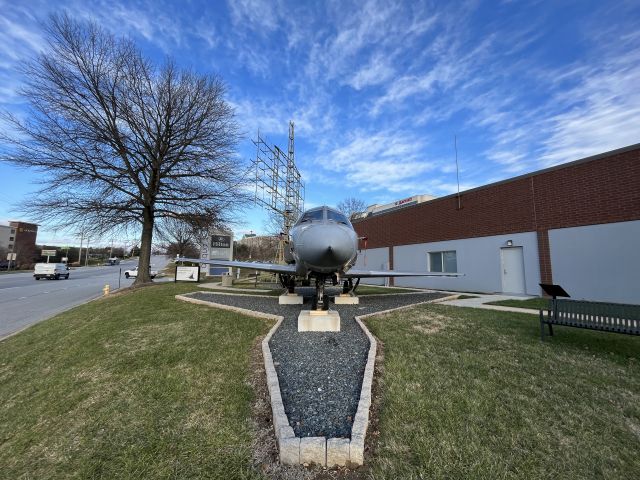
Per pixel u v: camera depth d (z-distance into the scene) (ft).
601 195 35.83
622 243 33.96
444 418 9.84
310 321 19.61
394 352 15.65
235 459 8.44
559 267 39.47
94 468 8.62
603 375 13.30
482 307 29.84
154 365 15.20
